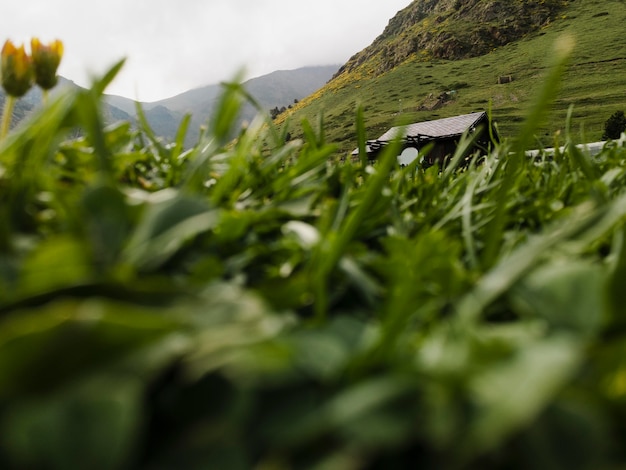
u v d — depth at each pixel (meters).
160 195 0.62
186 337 0.32
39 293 0.35
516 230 0.82
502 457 0.30
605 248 0.69
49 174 0.70
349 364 0.33
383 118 68.50
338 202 0.76
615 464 0.29
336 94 100.38
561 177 1.33
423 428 0.28
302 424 0.30
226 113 0.60
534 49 82.56
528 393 0.24
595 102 56.00
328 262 0.47
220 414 0.31
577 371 0.32
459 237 0.82
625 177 1.13
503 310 0.49
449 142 26.06
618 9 86.25
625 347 0.31
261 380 0.33
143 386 0.29
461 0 107.81
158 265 0.50
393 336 0.33
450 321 0.41
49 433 0.26
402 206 0.95
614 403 0.31
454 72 86.00
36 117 0.69
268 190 0.85
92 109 0.59
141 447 0.30
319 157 0.83
